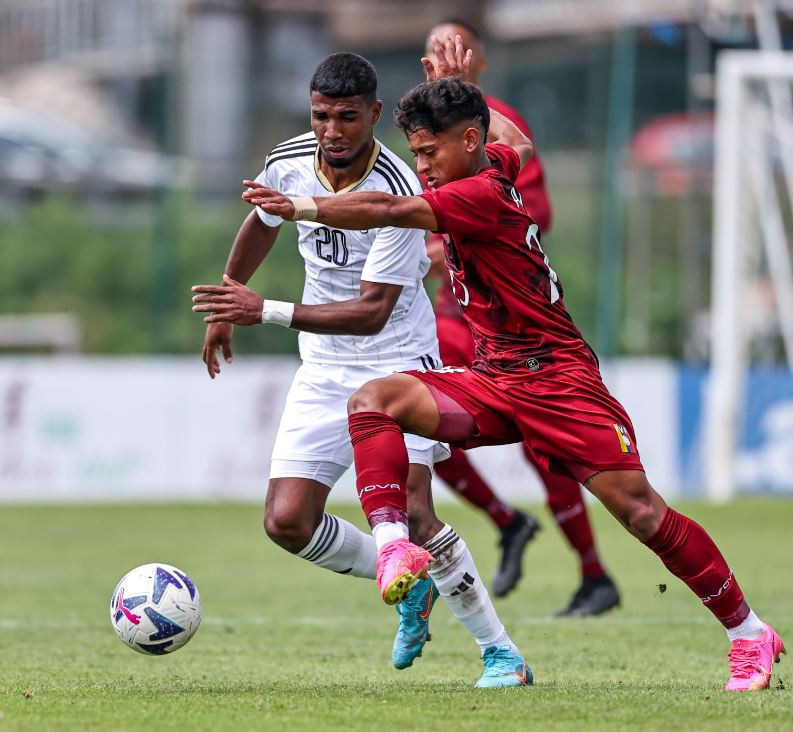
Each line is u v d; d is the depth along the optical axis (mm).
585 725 13984
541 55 105938
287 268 70125
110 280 78750
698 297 76250
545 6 107688
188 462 54781
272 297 69250
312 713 14766
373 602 29531
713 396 54406
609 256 64562
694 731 13672
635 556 39375
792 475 54781
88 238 79625
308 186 19219
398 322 19953
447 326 26422
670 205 81812
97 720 14344
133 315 78312
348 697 16062
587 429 16156
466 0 111438
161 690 16984
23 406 54469
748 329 65000
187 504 54875
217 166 88312
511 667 17531
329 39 107250
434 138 16266
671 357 79750
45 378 54656
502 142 19484
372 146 19016
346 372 19766
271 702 15625
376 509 15836
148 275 78938
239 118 95188
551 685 17500
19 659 21156
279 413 55094
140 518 50094
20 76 103625
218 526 47656
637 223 80812
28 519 49719
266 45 98438
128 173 83500
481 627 17547
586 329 78750
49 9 104625
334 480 19781
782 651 16953
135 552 40094
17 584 32719
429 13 112625
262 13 98500
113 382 54906
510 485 53938
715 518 48000
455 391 16547
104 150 87625
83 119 99812
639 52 79000
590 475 16266
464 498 27469
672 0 72312
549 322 16375
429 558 15398
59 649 22438
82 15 103000
